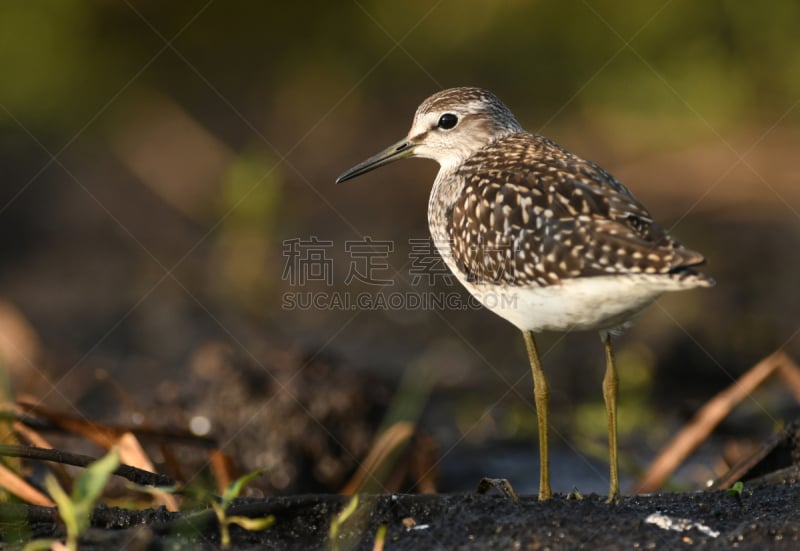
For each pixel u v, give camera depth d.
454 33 20.23
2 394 9.95
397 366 13.77
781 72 19.05
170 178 19.16
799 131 18.73
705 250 16.20
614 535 6.80
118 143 19.81
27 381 13.02
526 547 6.66
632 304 7.86
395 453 10.54
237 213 15.66
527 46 19.86
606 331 8.46
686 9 19.22
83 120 19.84
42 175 19.25
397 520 7.27
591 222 7.96
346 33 20.70
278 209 17.00
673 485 9.81
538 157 8.98
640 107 19.20
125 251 17.50
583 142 19.16
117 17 20.34
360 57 20.59
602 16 19.45
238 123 20.09
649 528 6.89
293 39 20.95
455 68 20.30
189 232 18.09
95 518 7.15
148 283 16.34
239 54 21.02
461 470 11.40
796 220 16.83
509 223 8.38
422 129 11.02
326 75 20.66
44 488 8.77
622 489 10.49
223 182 18.61
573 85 19.64
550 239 8.05
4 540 6.77
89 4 19.95
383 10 20.52
